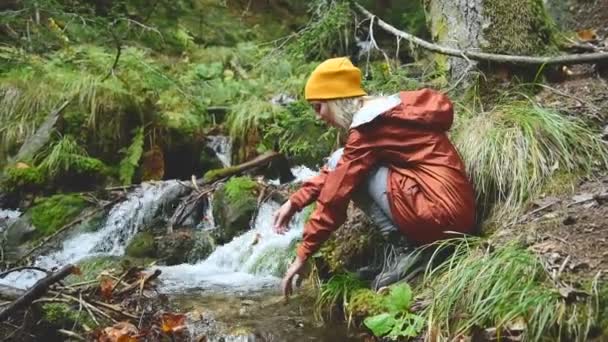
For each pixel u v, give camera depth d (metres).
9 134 6.11
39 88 6.28
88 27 7.65
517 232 3.49
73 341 3.38
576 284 2.98
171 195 5.43
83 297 3.56
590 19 6.06
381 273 3.72
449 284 3.19
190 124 6.34
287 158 5.94
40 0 7.33
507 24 4.82
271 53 7.59
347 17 6.40
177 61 8.12
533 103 4.29
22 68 6.61
